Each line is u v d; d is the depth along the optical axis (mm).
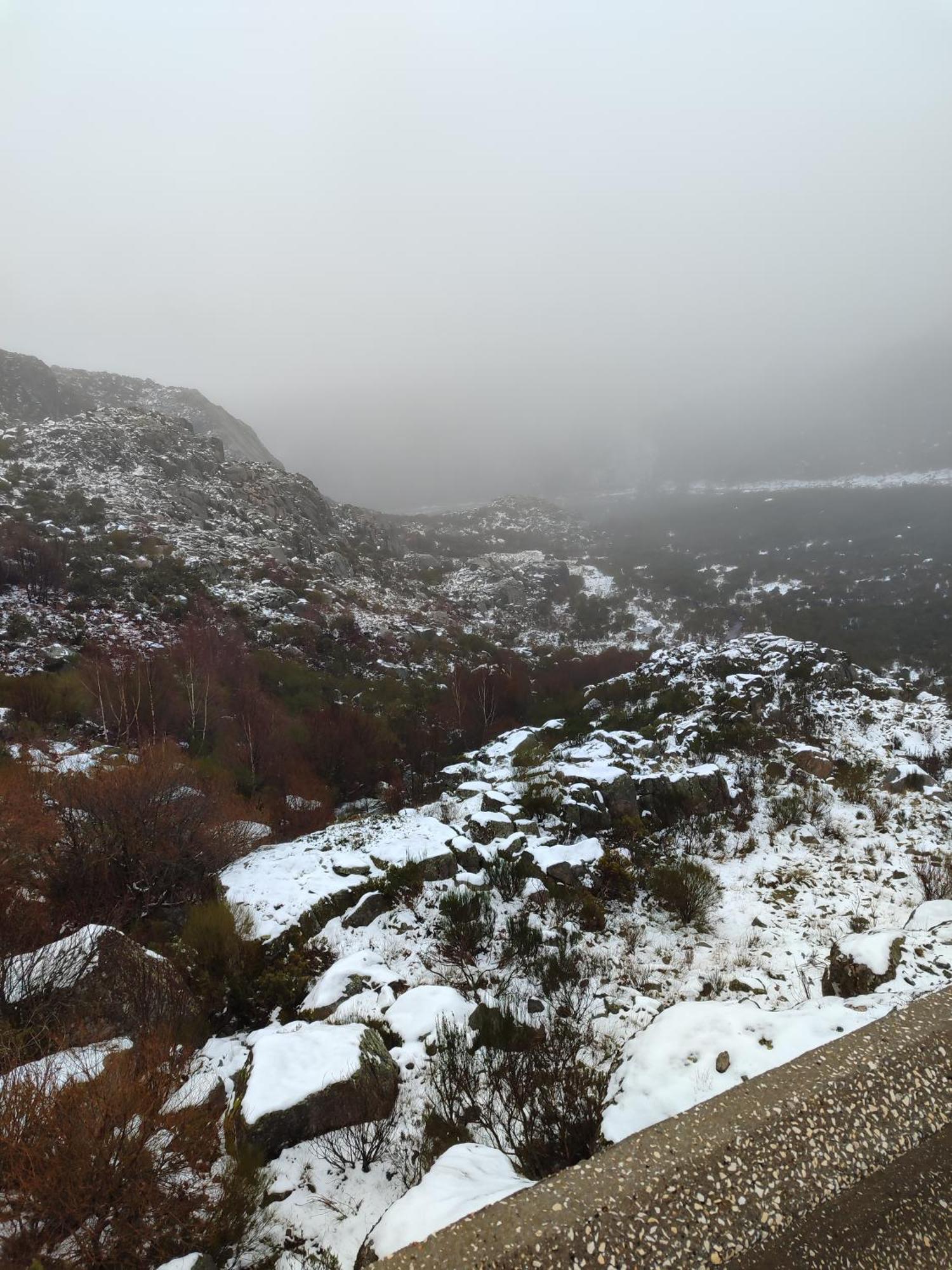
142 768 8398
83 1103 3012
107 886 6883
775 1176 2402
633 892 7324
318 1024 4727
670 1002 5230
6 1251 2639
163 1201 2990
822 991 5043
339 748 16938
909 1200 2355
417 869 7430
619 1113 3373
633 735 12820
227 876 7688
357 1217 3227
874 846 8125
